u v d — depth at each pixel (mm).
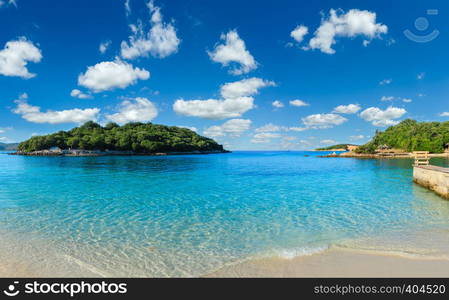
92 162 73562
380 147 133750
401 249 9070
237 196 19641
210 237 10516
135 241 10070
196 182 28531
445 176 18859
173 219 13188
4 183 27484
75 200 18062
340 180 30859
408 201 17844
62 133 166250
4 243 9789
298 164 67062
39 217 13531
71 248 9352
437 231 11203
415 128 145250
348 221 12805
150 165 59906
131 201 17703
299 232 11109
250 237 10508
